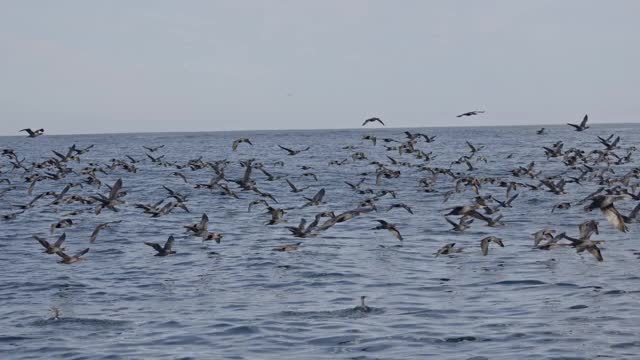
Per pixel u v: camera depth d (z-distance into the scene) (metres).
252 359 32.19
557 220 72.69
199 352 33.25
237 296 43.72
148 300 43.12
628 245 57.53
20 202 96.88
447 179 119.06
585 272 47.91
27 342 35.19
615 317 37.41
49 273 51.22
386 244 61.25
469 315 38.47
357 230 69.69
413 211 83.12
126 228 72.94
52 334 36.41
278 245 61.59
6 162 185.50
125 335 36.03
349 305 40.97
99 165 166.00
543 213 78.00
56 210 87.81
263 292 44.62
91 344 34.72
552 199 89.75
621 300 40.69
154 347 34.09
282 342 34.44
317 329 36.38
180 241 64.50
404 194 100.19
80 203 93.75
